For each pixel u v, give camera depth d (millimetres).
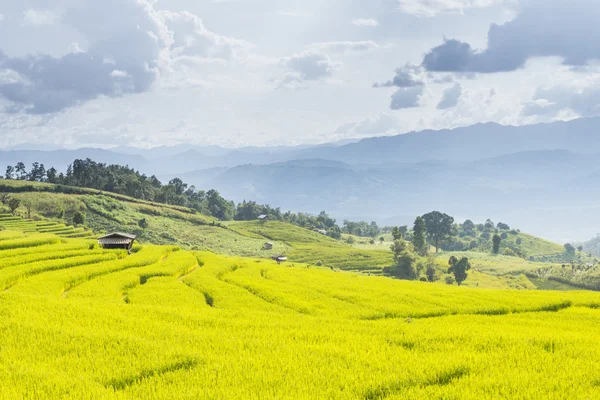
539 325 35844
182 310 34625
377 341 25734
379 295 51531
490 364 21156
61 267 65625
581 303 47906
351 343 25172
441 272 194250
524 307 45031
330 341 25766
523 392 17500
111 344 23500
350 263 192875
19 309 30656
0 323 26781
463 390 17688
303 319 33094
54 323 27672
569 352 23266
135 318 30094
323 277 69438
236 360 21531
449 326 32250
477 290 58500
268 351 23234
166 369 20547
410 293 53281
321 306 45281
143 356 21703
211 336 25891
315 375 19375
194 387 17859
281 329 28812
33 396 16766
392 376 19250
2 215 155875
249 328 28922
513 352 23156
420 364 20938
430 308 44438
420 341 25609
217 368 20281
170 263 74125
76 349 22828
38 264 63594
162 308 34844
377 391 17938
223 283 57969
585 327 35062
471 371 20375
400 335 27016
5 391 17047
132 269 66125
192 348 23359
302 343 24891
